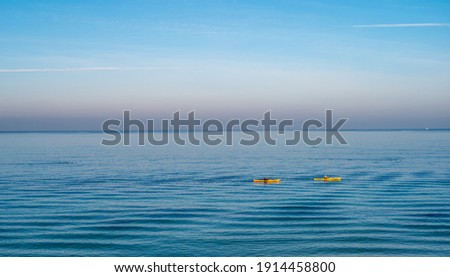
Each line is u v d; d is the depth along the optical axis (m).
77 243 55.03
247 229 61.31
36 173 129.38
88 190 97.81
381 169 136.88
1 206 78.19
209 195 90.75
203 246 53.88
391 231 59.66
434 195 88.06
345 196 87.50
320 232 59.47
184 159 182.50
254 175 125.19
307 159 178.38
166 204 80.62
